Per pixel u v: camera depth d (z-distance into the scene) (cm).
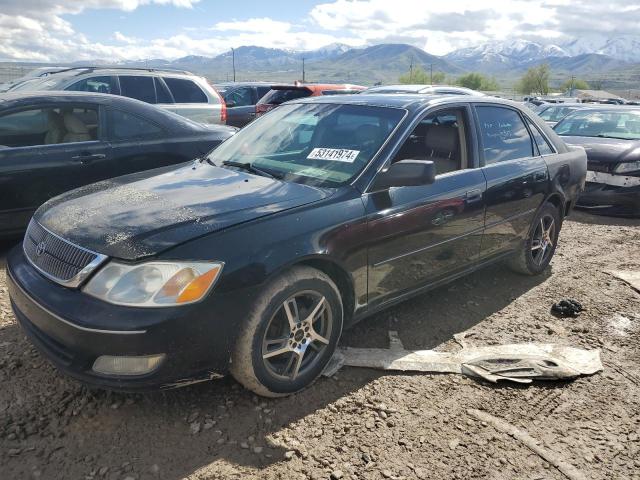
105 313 241
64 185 507
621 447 272
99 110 538
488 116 428
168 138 573
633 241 647
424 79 18188
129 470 242
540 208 473
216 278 254
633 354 368
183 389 301
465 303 441
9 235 490
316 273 292
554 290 476
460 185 378
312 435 271
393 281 344
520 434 278
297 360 296
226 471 244
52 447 254
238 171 355
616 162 745
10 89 870
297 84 1377
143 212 282
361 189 319
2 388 295
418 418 288
